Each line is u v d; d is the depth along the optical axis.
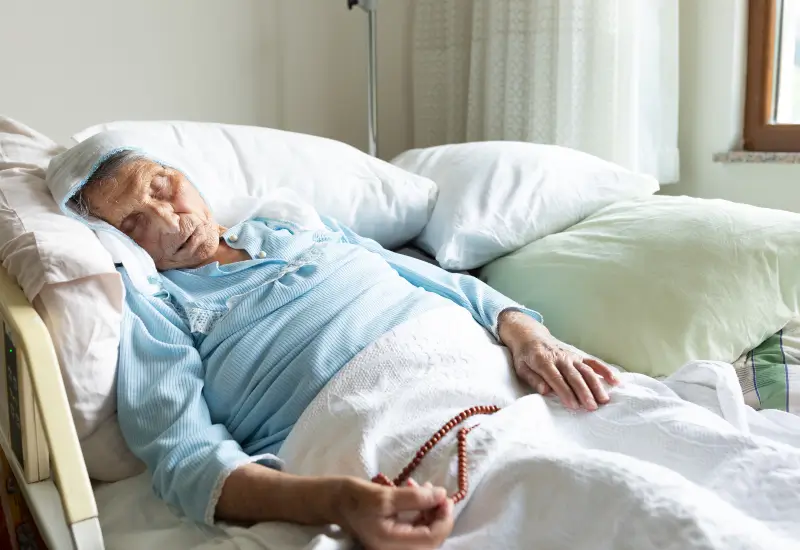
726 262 1.21
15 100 1.68
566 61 1.88
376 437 0.88
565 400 0.97
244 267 1.09
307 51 2.11
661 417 0.89
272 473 0.84
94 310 0.93
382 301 1.06
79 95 1.76
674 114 1.94
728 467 0.81
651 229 1.30
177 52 1.88
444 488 0.79
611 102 1.84
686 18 1.97
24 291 0.90
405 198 1.51
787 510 0.76
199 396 0.96
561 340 1.25
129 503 0.93
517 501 0.75
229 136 1.44
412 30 2.30
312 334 1.00
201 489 0.85
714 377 1.01
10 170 1.16
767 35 1.90
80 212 1.07
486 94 2.08
